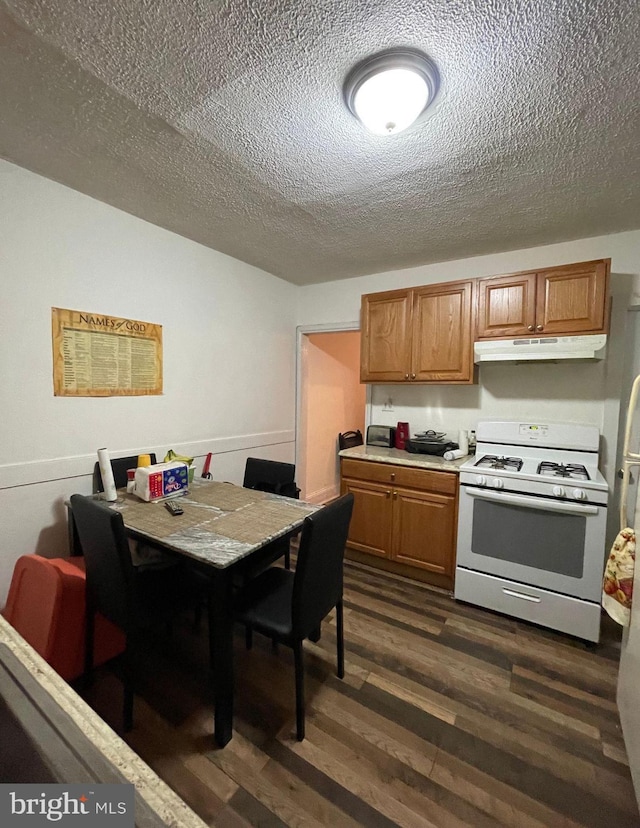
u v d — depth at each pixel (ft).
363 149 5.27
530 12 3.30
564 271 7.38
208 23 3.45
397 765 4.36
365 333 9.98
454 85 4.08
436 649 6.39
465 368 8.55
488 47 3.64
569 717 5.08
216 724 4.48
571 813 3.91
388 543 9.03
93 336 7.07
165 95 4.36
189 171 5.94
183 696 5.26
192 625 6.91
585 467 7.48
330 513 4.75
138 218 7.64
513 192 6.33
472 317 8.41
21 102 4.51
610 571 4.74
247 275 10.30
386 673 5.82
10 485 6.12
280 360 11.75
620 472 8.00
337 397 15.03
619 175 5.76
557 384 8.63
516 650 6.40
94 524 4.54
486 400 9.52
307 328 12.17
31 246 6.18
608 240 7.97
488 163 5.52
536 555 7.00
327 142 5.14
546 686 5.61
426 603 7.82
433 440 9.33
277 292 11.45
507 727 4.90
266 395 11.27
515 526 7.17
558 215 7.12
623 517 4.80
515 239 8.30
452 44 3.62
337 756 4.45
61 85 4.24
